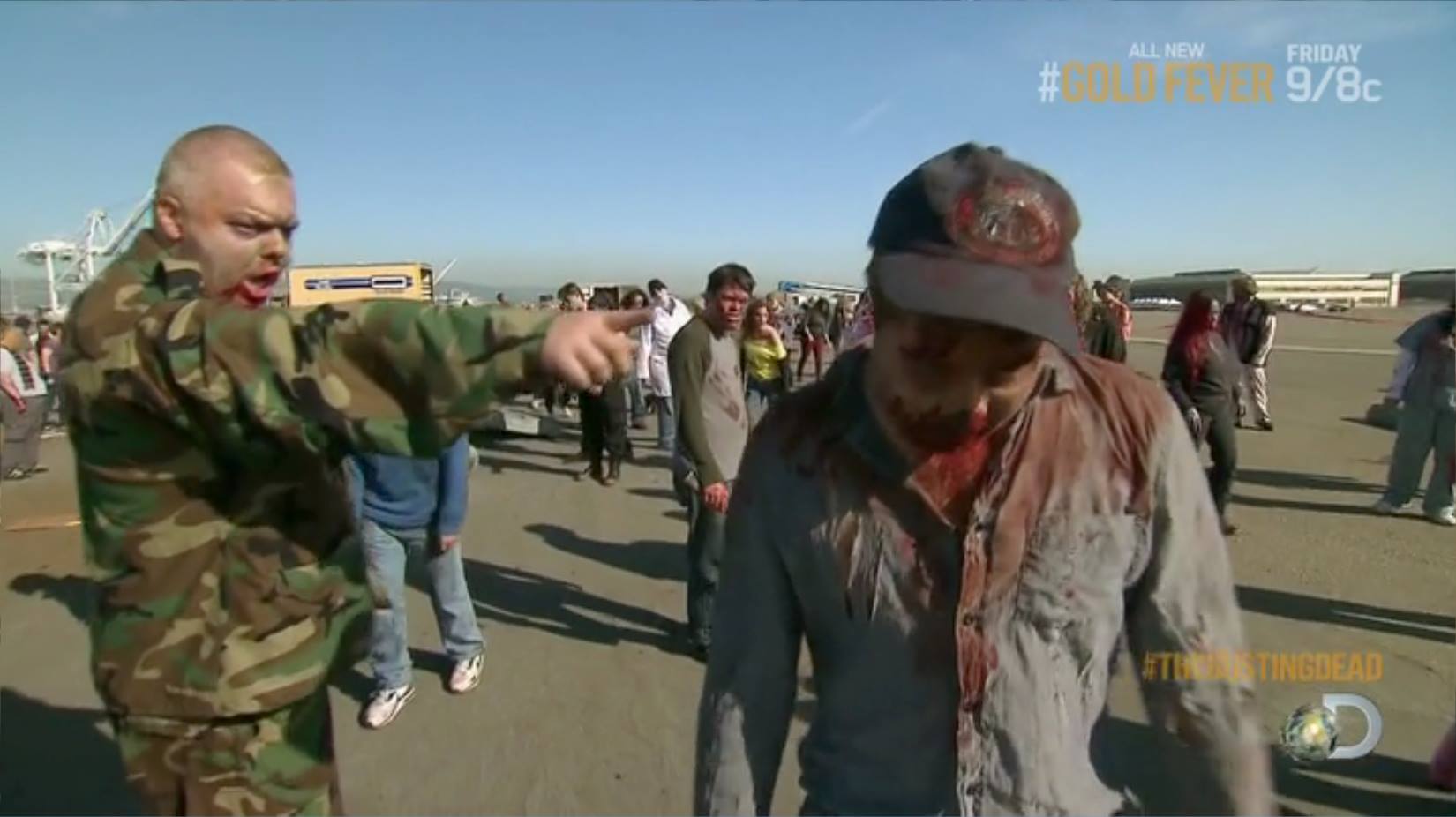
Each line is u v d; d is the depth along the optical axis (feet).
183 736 4.71
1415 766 9.71
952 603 3.57
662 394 32.53
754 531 3.99
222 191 4.53
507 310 3.12
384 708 11.16
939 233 3.26
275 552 4.75
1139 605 3.76
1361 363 65.16
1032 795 3.48
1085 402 3.62
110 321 4.10
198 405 3.81
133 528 4.51
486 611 15.28
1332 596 15.40
